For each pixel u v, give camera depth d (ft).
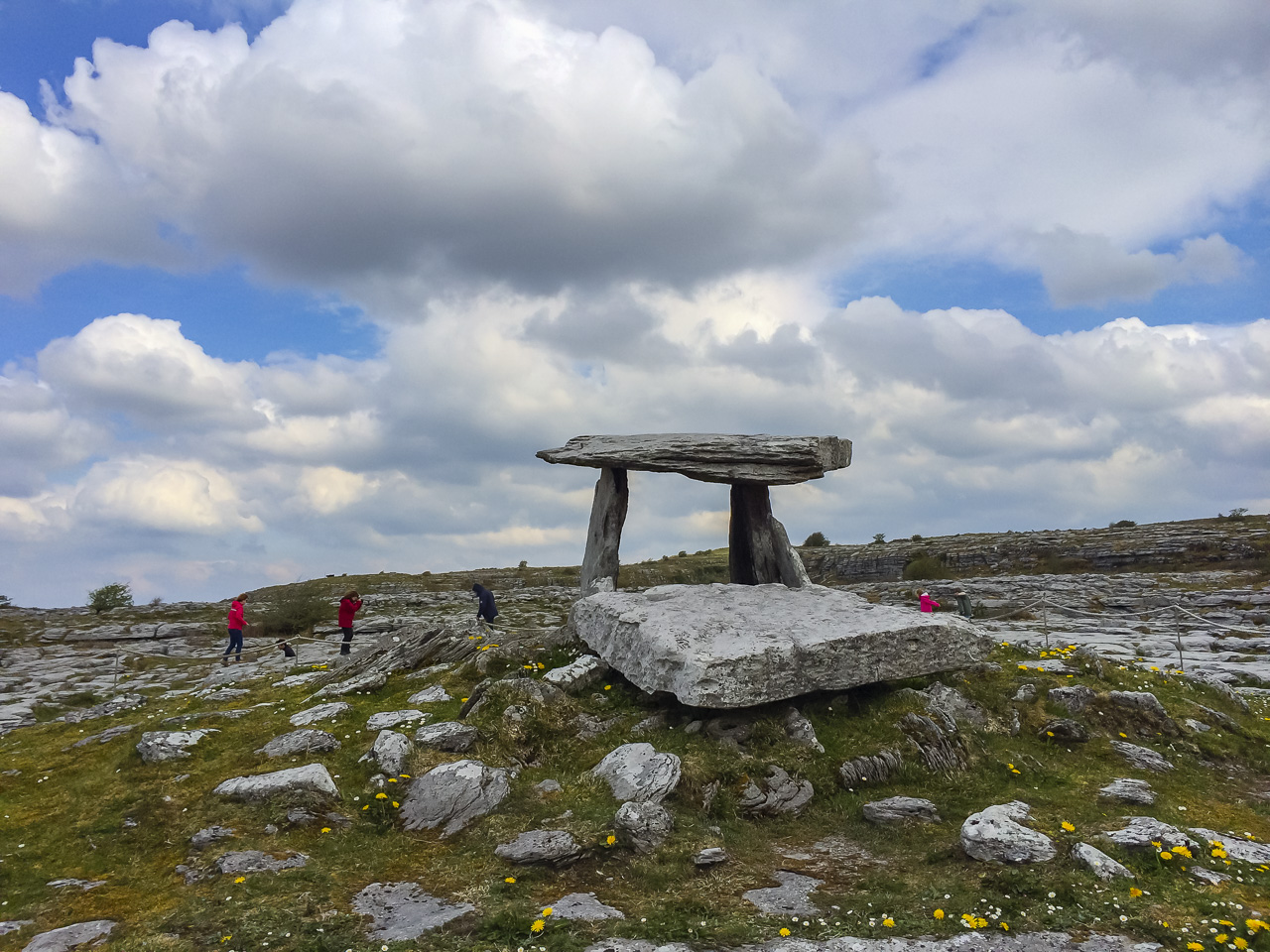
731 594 51.19
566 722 41.96
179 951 23.98
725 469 54.90
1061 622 97.25
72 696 66.90
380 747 38.88
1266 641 74.59
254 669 74.23
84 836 33.30
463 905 26.58
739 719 40.57
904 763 38.45
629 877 28.66
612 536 59.36
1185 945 22.75
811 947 23.27
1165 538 168.14
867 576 195.72
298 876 29.04
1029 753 40.63
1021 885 26.63
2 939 25.38
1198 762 41.14
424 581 177.58
